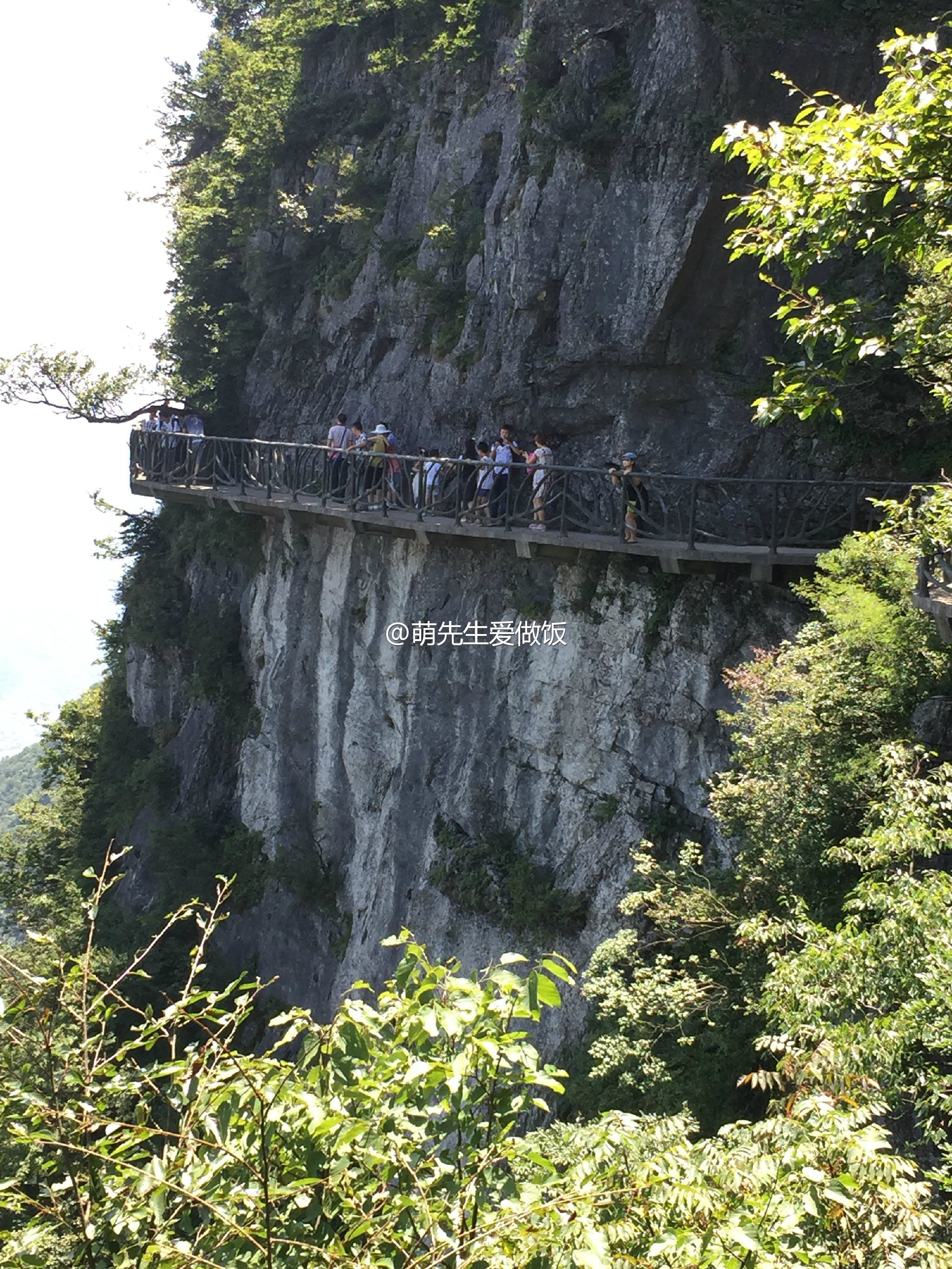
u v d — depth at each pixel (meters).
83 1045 3.30
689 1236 3.28
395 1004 3.77
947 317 7.76
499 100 19.14
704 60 14.54
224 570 25.09
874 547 10.27
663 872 10.68
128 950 22.02
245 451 20.77
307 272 23.91
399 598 18.19
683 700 13.91
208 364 26.12
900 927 5.66
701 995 9.41
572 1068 13.12
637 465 15.48
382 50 22.94
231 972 21.53
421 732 17.62
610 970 10.41
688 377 15.20
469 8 19.88
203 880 22.47
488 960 15.70
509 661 16.22
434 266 19.27
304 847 20.97
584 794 15.08
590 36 15.70
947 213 6.79
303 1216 3.48
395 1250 3.38
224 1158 3.45
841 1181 3.52
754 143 7.15
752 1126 4.23
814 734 9.16
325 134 24.50
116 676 30.75
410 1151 3.55
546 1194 3.45
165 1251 3.21
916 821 6.32
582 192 15.74
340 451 17.69
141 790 26.33
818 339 7.65
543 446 15.59
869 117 6.70
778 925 7.47
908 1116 6.86
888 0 14.11
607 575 14.88
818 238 7.13
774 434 14.62
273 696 21.66
